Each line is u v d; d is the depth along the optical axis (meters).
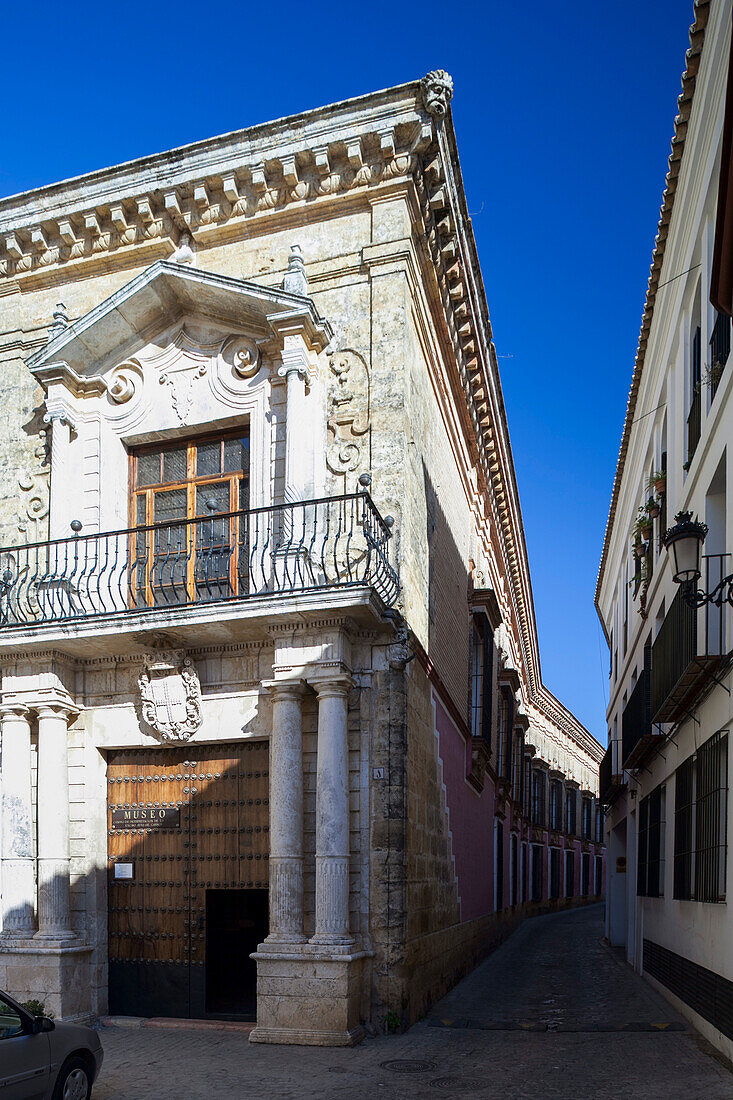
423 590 12.31
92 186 12.69
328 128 11.68
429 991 11.73
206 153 12.18
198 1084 7.83
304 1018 9.39
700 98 10.49
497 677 23.53
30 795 11.17
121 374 12.56
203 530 11.95
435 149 11.50
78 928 11.05
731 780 8.72
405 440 11.15
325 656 10.15
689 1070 8.35
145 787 11.50
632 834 18.67
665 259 13.61
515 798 26.95
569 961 18.59
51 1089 6.68
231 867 10.95
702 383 10.84
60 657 11.27
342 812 9.91
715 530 10.35
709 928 9.61
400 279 11.52
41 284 13.36
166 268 11.66
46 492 12.61
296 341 11.24
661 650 12.20
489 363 16.97
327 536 10.25
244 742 11.16
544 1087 7.77
